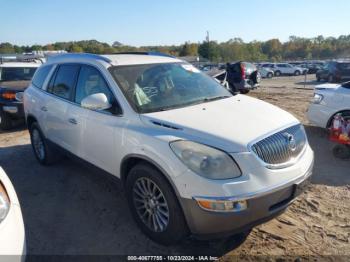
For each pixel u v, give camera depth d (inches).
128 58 166.6
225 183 106.3
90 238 136.6
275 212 115.1
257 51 4092.0
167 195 117.4
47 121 195.8
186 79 167.0
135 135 128.2
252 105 147.7
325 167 209.5
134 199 134.9
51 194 176.7
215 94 164.4
